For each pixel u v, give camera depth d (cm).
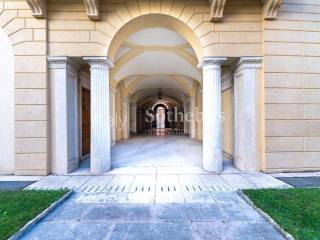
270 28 626
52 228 318
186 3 627
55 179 566
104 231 310
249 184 516
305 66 639
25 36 611
